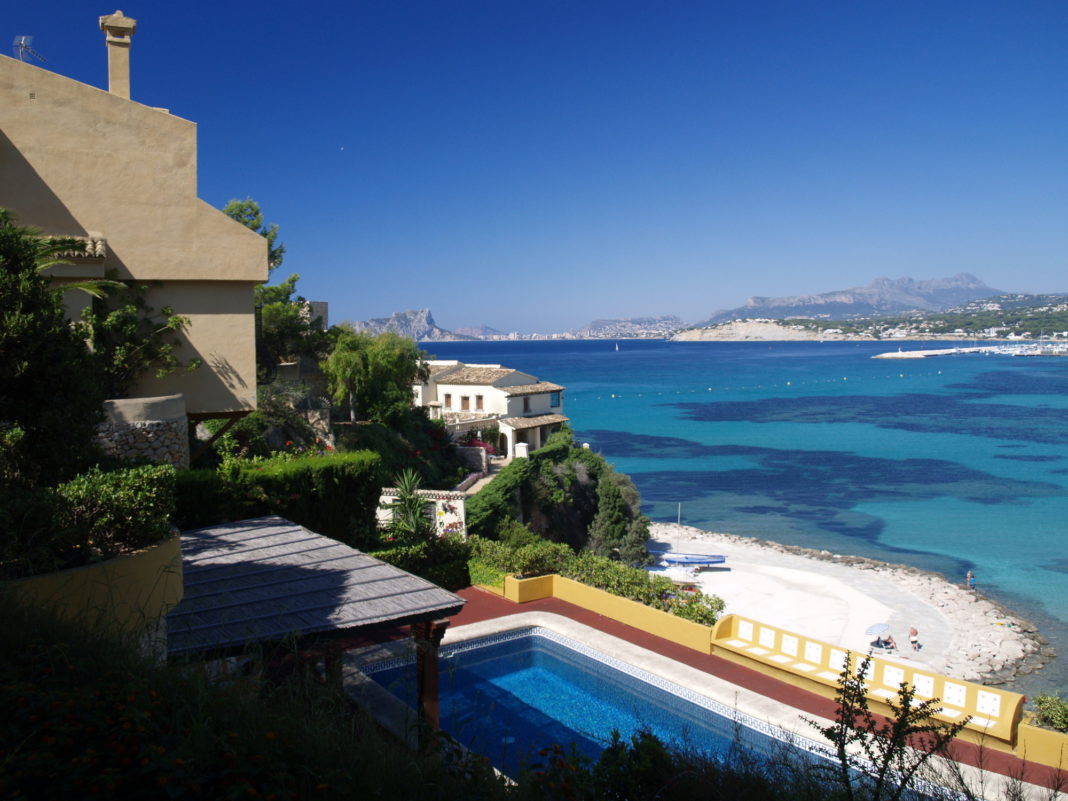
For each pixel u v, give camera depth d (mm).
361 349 46375
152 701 6090
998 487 74500
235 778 5387
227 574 13344
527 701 17891
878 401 155375
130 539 9648
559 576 25172
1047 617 41562
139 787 5195
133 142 21328
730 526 60938
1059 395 163250
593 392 179000
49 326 11438
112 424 18828
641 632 22172
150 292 21766
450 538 27078
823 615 40312
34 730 5344
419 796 6121
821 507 67125
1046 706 21172
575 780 7203
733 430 115438
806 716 16531
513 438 62062
